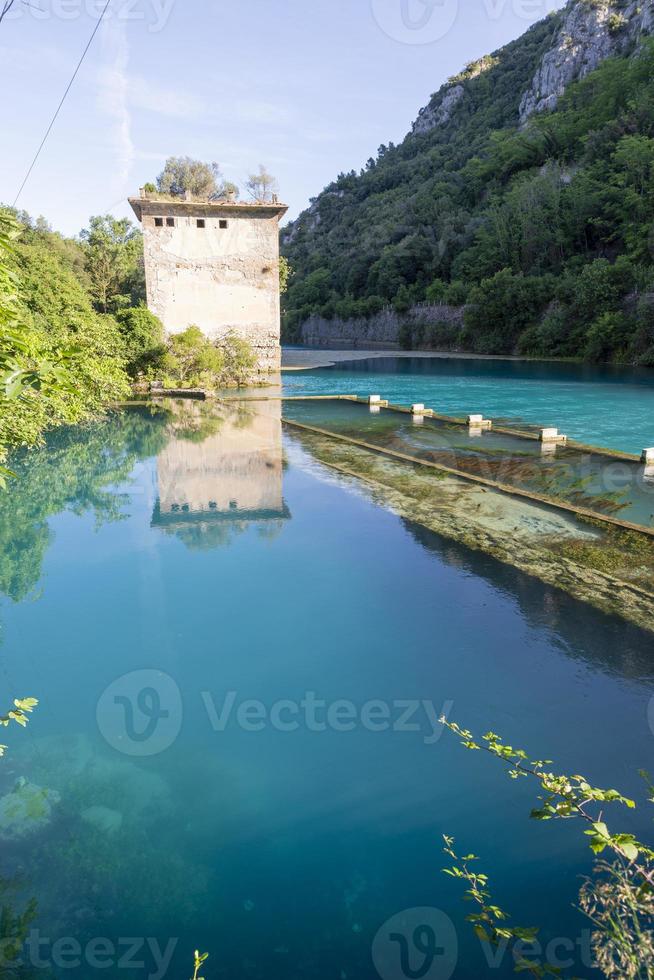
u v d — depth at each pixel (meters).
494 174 65.38
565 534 7.79
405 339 57.16
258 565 7.13
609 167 45.44
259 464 12.01
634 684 4.70
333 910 3.01
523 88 87.25
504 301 45.44
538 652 5.17
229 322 25.98
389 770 3.95
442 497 9.58
